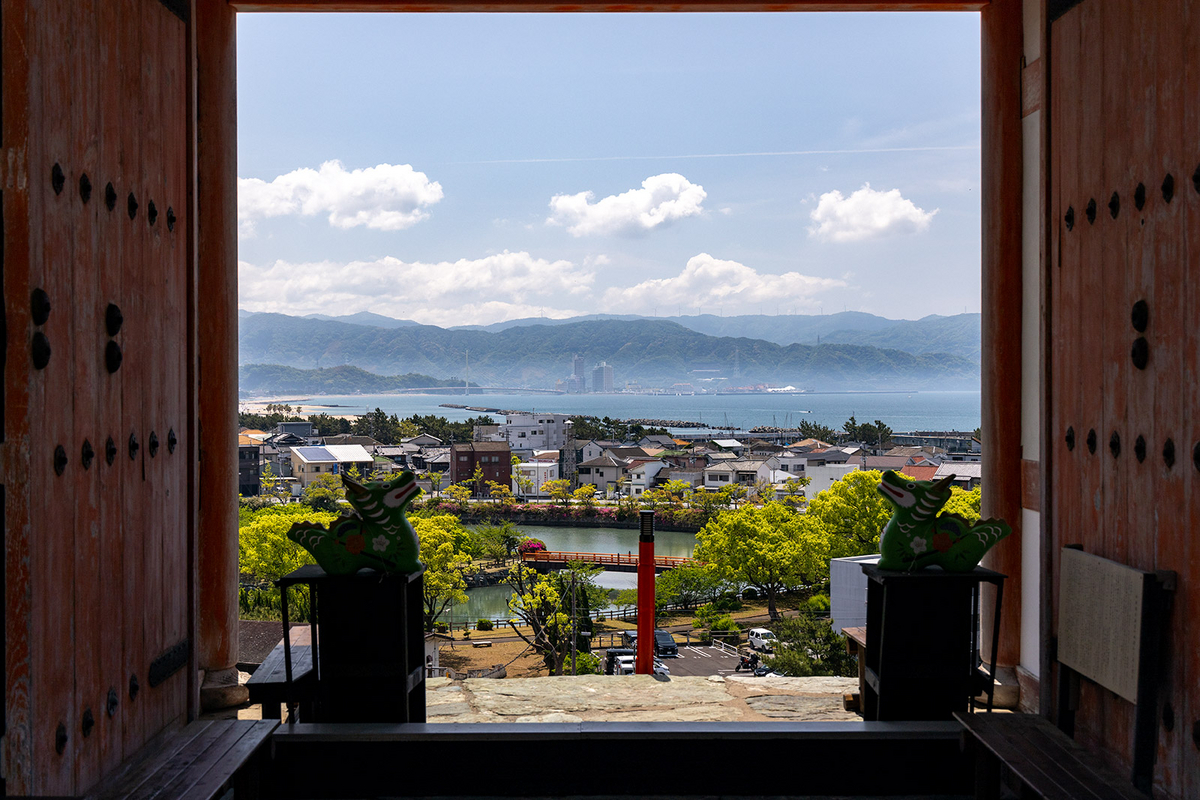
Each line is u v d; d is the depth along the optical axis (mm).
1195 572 2637
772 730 3363
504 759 3387
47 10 2594
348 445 70625
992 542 3338
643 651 5652
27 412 2422
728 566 29656
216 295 4352
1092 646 3160
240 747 2996
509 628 28516
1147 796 2570
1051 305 3678
